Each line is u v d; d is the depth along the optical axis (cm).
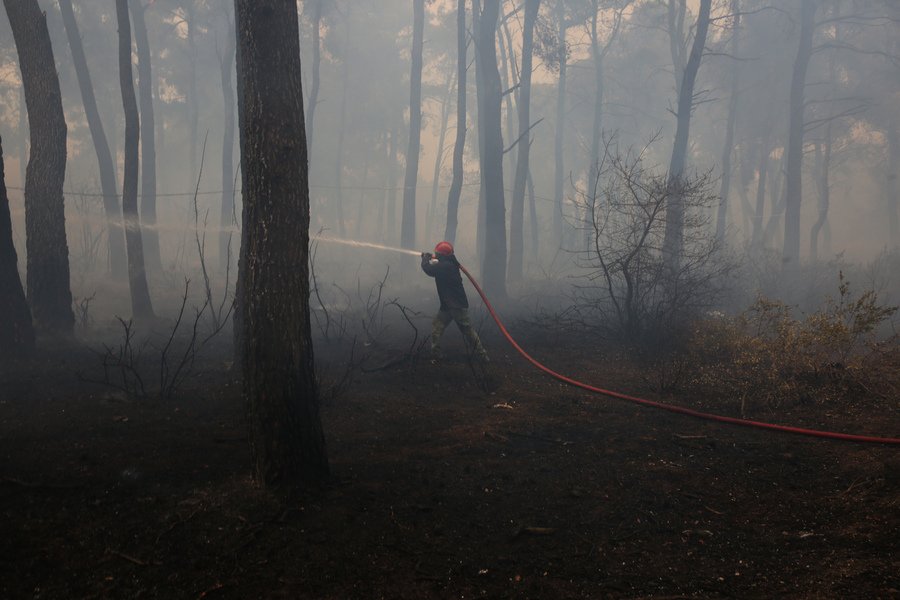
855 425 557
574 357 866
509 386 720
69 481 407
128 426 520
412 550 344
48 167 853
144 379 680
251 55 390
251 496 389
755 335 892
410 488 421
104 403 582
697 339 864
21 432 496
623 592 310
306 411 408
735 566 334
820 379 683
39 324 845
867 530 361
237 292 720
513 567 332
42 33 853
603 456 495
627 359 857
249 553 332
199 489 401
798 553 344
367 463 462
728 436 545
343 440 514
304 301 408
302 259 406
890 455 477
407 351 837
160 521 360
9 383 636
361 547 344
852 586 304
